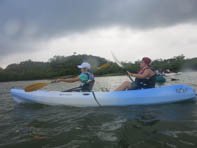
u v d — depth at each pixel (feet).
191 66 137.80
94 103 11.02
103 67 18.21
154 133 6.29
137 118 8.19
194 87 20.40
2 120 8.82
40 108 11.32
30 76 118.32
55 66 164.45
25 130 7.22
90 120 8.23
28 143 5.94
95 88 25.57
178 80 34.40
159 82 31.65
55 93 12.07
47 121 8.37
